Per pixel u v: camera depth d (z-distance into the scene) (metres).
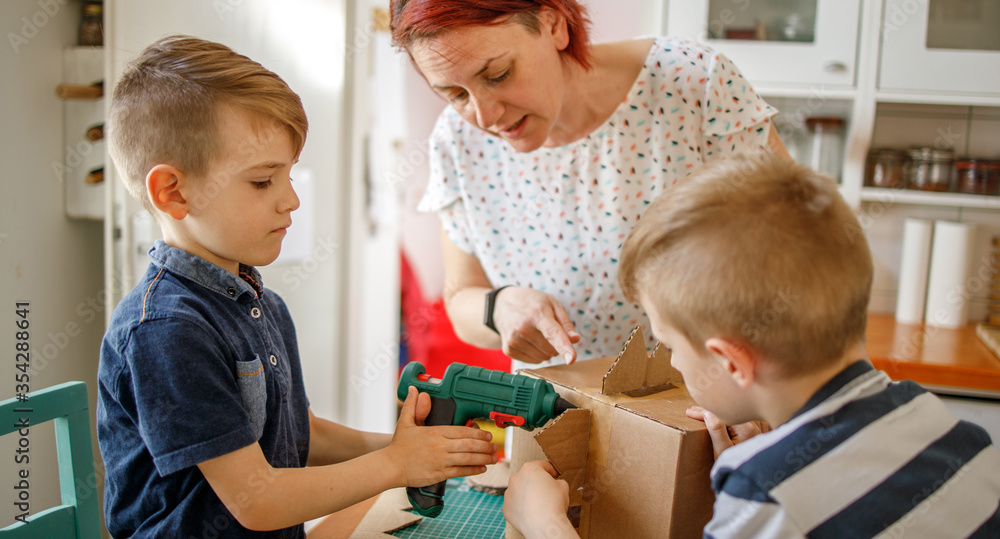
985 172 1.91
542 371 0.92
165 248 0.80
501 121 0.94
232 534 0.80
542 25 0.92
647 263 0.70
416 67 0.94
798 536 0.59
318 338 2.32
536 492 0.77
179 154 0.76
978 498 0.65
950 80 1.83
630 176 1.15
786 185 0.65
